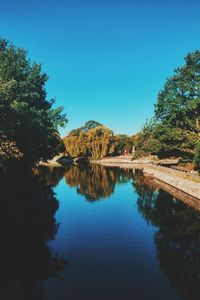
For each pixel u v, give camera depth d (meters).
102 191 48.12
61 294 15.90
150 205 37.25
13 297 15.56
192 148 52.28
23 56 50.00
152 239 24.41
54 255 20.92
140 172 80.38
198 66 49.59
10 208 33.81
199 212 33.22
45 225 27.83
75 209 34.84
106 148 126.88
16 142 39.12
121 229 27.03
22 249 21.92
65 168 93.12
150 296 15.84
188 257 20.88
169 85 51.91
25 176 51.12
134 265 19.53
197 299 15.41
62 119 53.34
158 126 53.28
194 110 50.31
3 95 31.34
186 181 44.88
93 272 18.45
